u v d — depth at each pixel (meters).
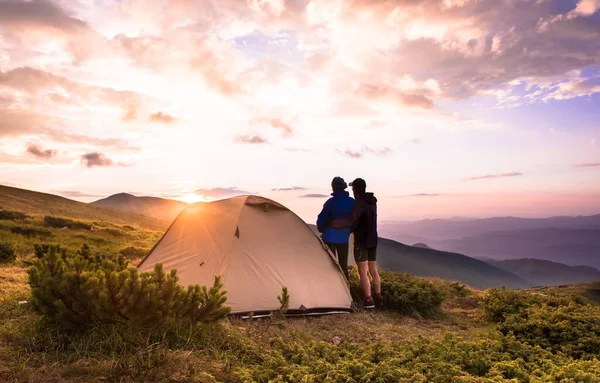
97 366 4.34
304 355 5.32
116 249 22.22
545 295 12.02
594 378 4.95
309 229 9.30
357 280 10.57
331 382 4.55
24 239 23.36
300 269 8.69
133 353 4.76
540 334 7.84
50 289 5.04
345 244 9.78
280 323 7.49
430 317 9.69
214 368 4.82
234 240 8.44
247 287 8.03
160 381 4.24
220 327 6.02
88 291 4.90
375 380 4.73
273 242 8.76
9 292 8.30
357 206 9.48
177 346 5.15
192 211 9.70
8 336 5.07
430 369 5.18
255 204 9.11
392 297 9.75
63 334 5.04
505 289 11.26
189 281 8.30
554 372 5.34
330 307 8.61
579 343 7.29
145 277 5.21
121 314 5.05
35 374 4.07
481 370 5.65
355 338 7.42
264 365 5.07
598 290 26.12
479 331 8.65
